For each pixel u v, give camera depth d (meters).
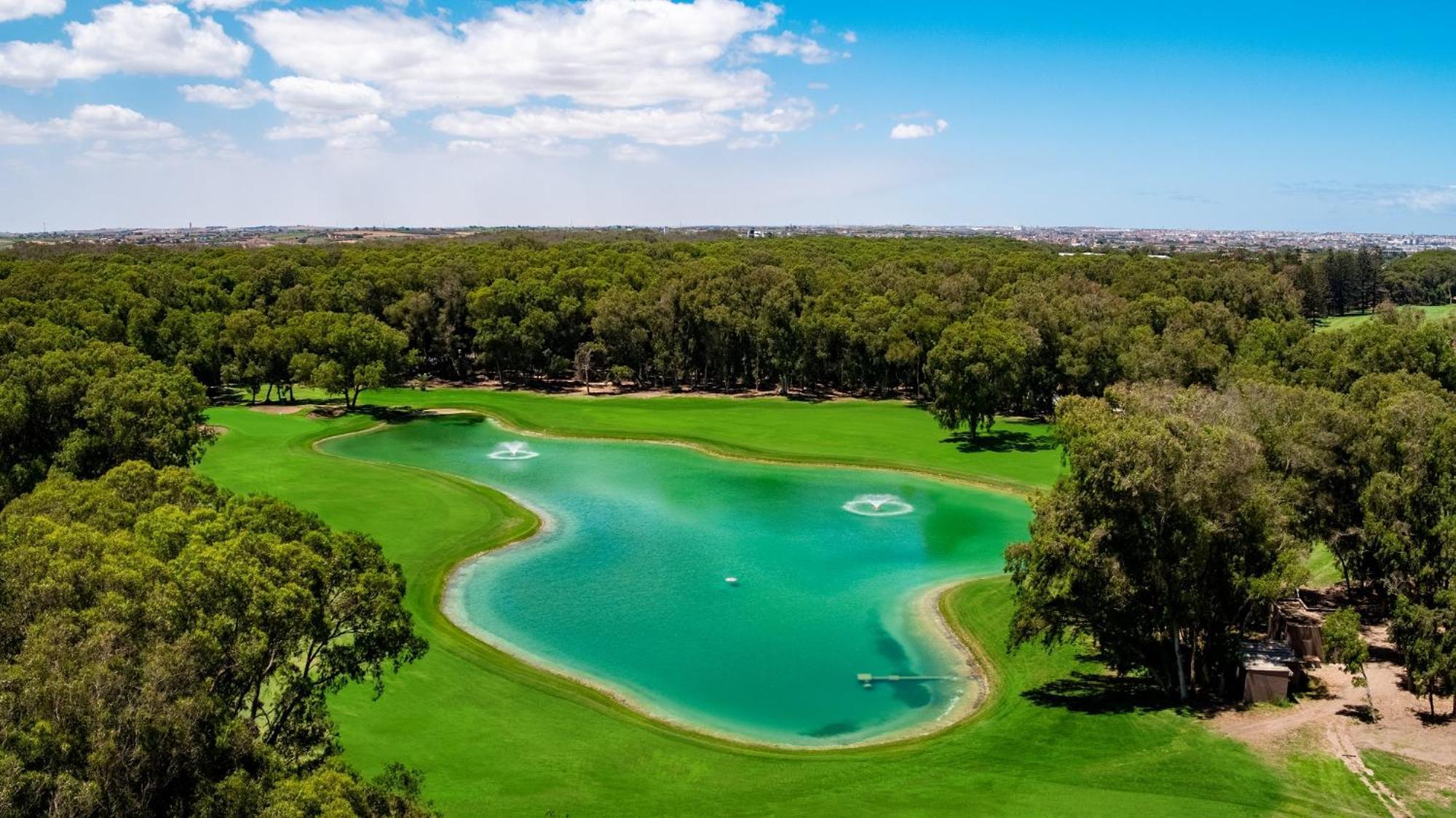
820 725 35.84
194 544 23.17
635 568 53.41
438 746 31.36
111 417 48.41
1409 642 32.34
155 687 17.73
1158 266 157.12
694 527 61.31
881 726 35.75
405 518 60.19
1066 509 35.91
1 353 61.25
